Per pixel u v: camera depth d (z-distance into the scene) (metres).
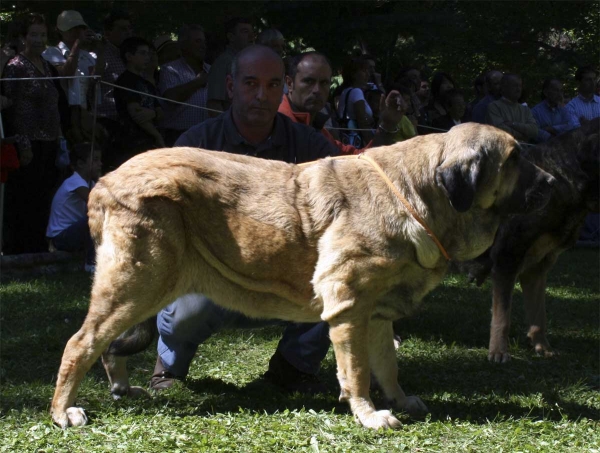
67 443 4.28
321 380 5.84
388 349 5.05
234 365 6.05
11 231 9.87
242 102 5.25
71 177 9.85
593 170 6.41
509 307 6.61
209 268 4.72
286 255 4.64
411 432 4.53
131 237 4.52
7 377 5.60
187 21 12.77
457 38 15.86
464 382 5.85
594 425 4.79
